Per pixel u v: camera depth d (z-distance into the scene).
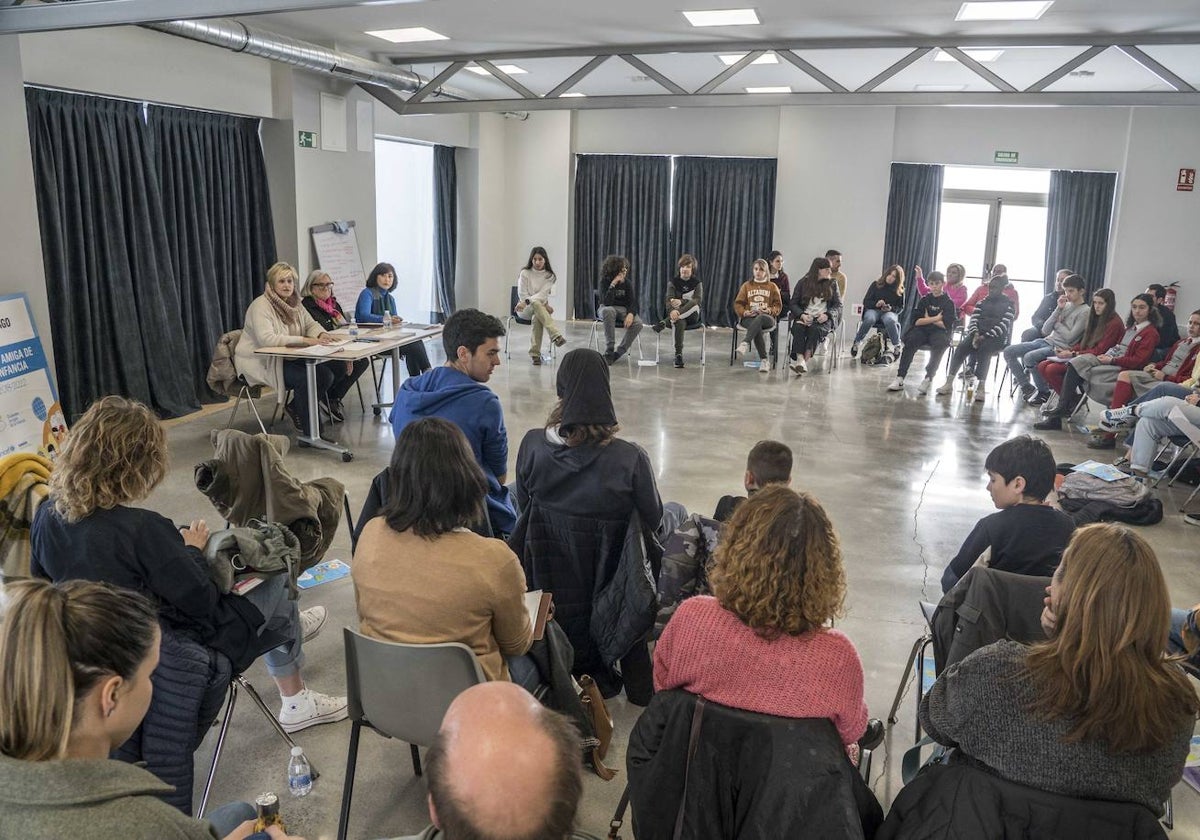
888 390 7.92
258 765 2.49
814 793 1.46
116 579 1.89
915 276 10.34
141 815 1.08
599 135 11.49
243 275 7.31
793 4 5.98
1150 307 6.57
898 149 10.68
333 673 3.00
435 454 1.91
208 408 6.69
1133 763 1.39
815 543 1.54
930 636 2.62
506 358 8.97
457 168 11.38
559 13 6.36
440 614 1.92
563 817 0.82
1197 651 2.40
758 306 8.79
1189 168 9.74
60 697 1.11
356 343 5.85
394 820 2.28
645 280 11.70
